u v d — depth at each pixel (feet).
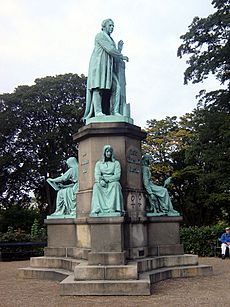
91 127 39.09
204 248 68.23
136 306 25.76
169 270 36.88
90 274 30.76
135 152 40.01
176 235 40.22
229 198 100.63
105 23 43.57
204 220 127.13
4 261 66.49
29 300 28.73
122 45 44.68
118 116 40.06
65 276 35.86
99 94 42.19
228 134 79.61
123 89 43.27
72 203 42.78
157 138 130.82
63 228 41.75
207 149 85.51
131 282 29.48
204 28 88.38
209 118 85.30
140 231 38.06
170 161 129.70
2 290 33.24
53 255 41.63
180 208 132.67
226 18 83.46
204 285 33.32
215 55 85.71
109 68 42.11
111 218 32.83
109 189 34.83
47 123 128.26
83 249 37.86
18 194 130.82
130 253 36.47
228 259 61.11
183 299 27.89
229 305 25.95
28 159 126.11
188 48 91.30
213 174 85.10
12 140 127.65
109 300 27.68
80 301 27.53
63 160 126.21
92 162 38.75
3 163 121.60
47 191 126.41
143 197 39.81
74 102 129.29
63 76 131.54
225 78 88.38
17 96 126.82
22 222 127.54
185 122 129.39
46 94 126.31
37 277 39.34
